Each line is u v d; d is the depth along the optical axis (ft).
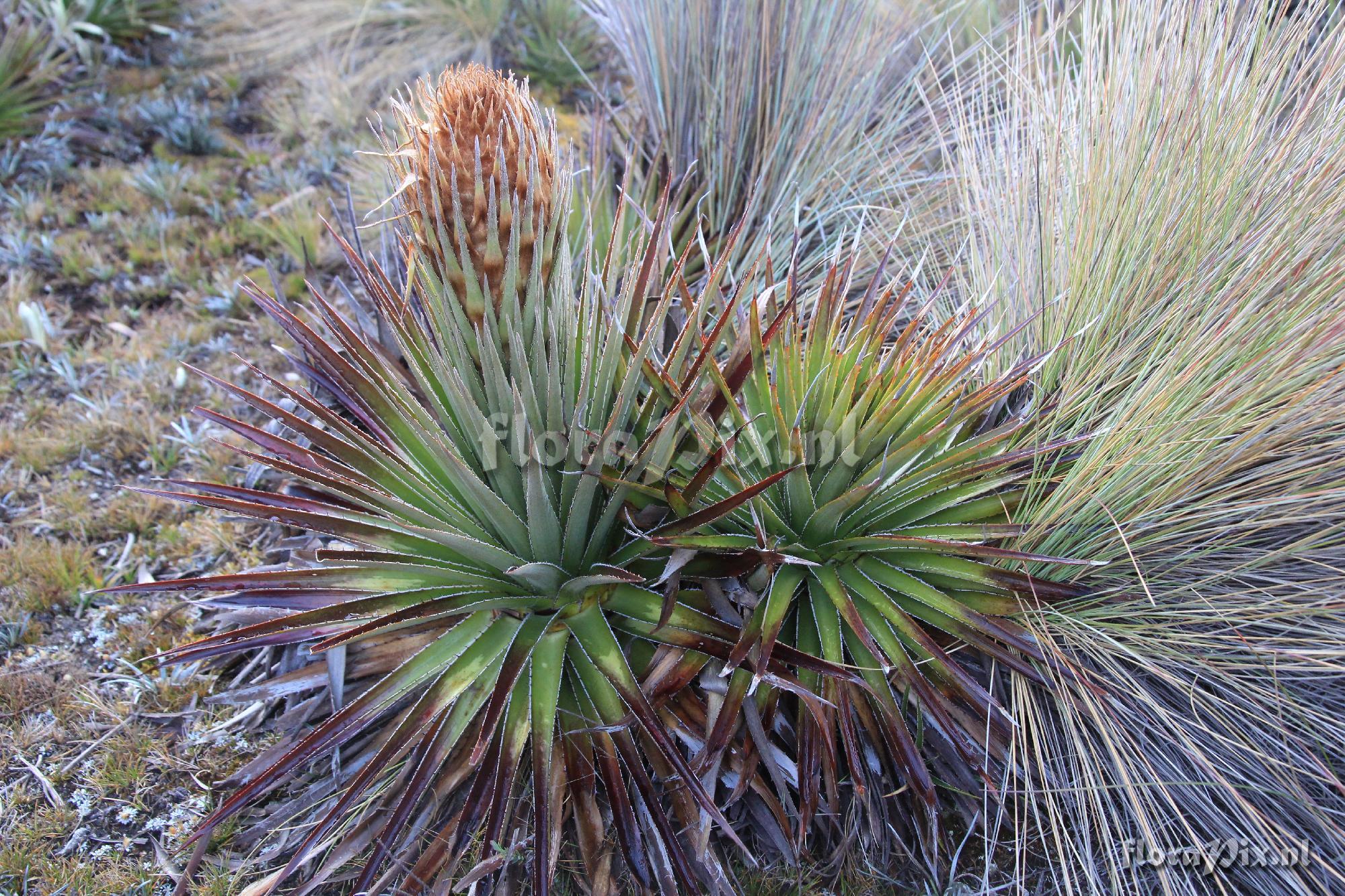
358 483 7.55
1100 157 9.14
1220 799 7.89
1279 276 7.63
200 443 11.44
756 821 7.92
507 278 6.61
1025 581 7.73
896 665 7.45
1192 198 8.44
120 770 8.34
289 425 7.90
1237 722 7.96
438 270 6.72
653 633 7.45
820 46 12.50
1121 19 9.64
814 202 12.44
